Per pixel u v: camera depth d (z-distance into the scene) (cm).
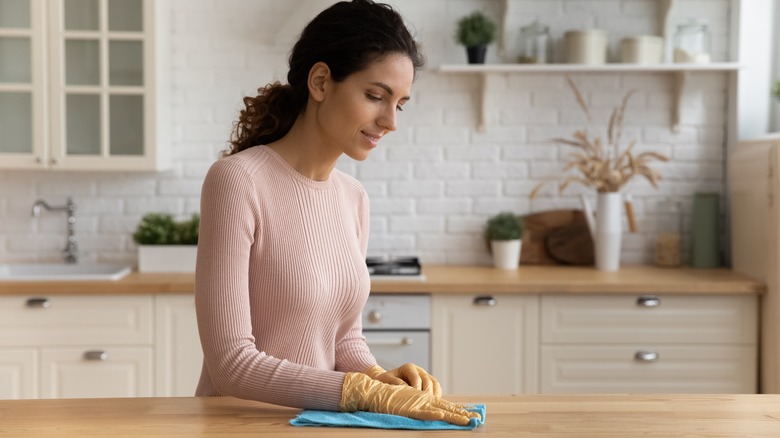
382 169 450
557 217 449
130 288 384
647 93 449
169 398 186
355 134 186
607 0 447
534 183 452
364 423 163
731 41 445
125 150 412
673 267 440
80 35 408
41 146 409
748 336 393
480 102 446
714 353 393
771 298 383
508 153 450
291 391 172
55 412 173
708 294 392
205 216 184
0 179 443
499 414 173
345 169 450
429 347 393
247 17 443
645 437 158
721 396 189
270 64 445
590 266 446
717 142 451
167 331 388
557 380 394
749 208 409
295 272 190
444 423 164
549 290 387
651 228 455
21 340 385
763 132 441
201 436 157
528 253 450
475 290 388
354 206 215
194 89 443
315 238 195
